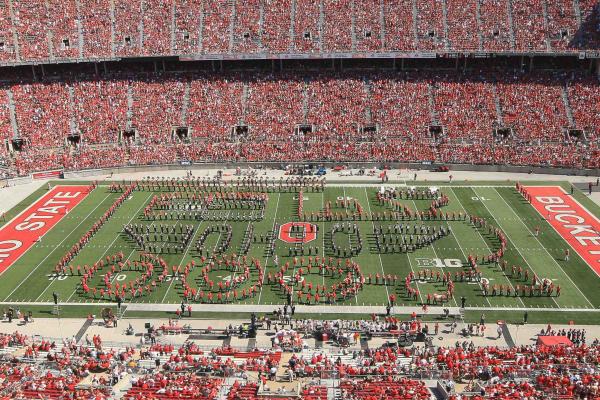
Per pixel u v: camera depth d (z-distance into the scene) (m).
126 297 51.28
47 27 94.31
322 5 99.56
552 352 40.72
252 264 56.47
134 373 39.44
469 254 58.03
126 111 89.94
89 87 92.50
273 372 38.28
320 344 44.47
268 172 82.25
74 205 71.06
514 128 85.31
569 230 63.12
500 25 95.12
